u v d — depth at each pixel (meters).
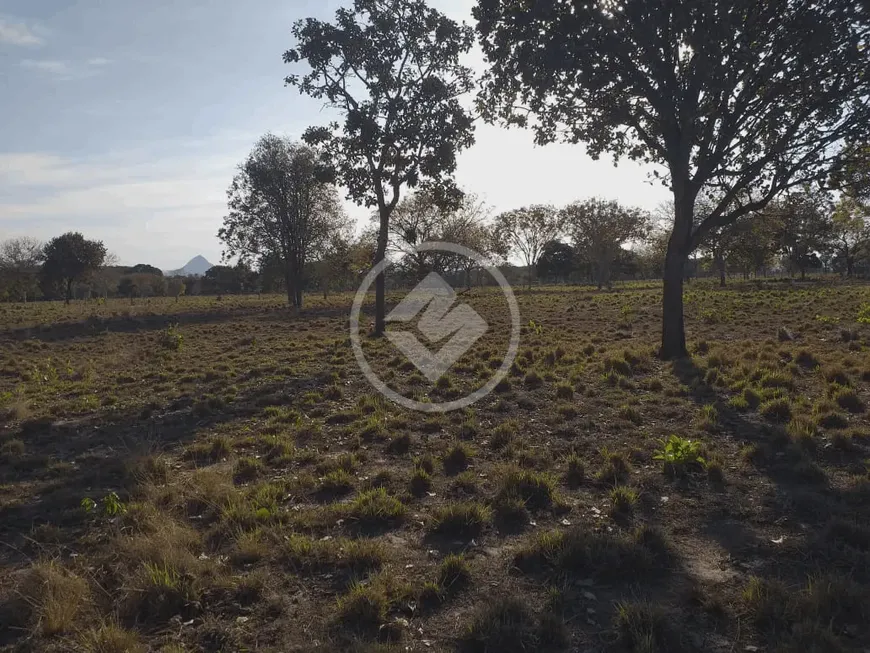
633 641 3.42
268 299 49.31
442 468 6.54
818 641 3.31
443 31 17.66
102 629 3.51
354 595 3.82
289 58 17.83
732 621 3.64
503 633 3.48
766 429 7.31
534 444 7.25
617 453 6.54
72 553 4.64
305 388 10.96
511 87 13.13
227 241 38.22
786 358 11.83
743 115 12.14
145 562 4.22
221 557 4.49
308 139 18.89
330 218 38.72
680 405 8.82
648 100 12.22
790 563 4.33
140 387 11.95
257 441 7.68
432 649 3.46
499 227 54.91
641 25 10.42
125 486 6.09
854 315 19.27
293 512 5.37
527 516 5.23
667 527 4.99
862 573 4.14
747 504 5.39
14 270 57.34
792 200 13.96
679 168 12.59
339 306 37.03
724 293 34.44
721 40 10.39
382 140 17.92
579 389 10.04
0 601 4.02
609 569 4.23
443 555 4.59
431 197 21.16
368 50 17.39
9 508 5.65
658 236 57.03
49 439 8.25
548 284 73.12
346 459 6.59
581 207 58.75
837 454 6.44
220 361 15.18
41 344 19.86
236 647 3.48
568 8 11.23
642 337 16.98
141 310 34.78
